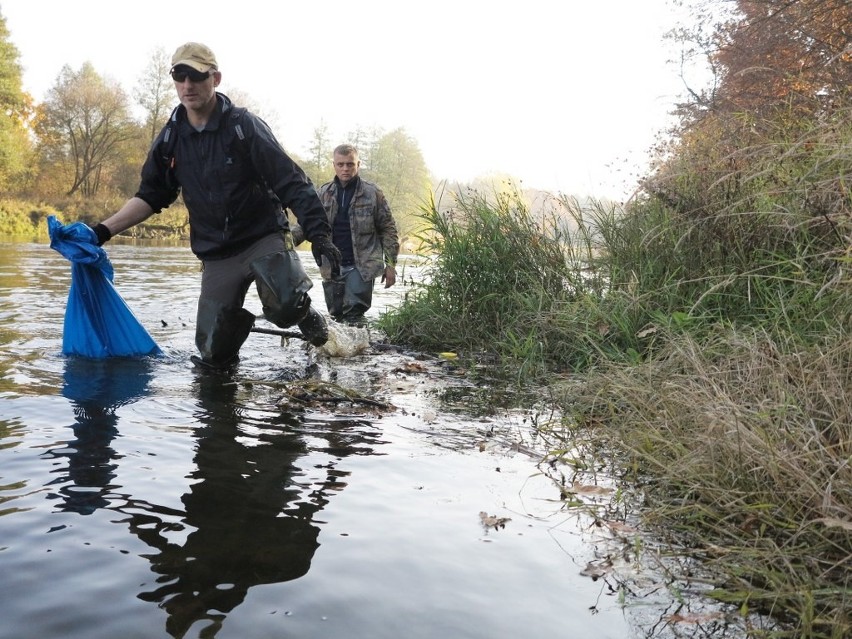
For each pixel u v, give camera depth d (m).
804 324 3.26
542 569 1.71
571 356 4.39
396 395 3.55
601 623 1.48
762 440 2.10
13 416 2.72
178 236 37.53
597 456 2.62
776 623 1.51
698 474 2.18
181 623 1.37
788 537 1.89
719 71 7.97
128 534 1.76
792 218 3.57
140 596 1.47
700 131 5.94
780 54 8.09
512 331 5.03
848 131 3.25
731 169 4.35
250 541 1.76
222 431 2.69
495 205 5.77
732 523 2.01
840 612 1.49
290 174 3.79
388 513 1.99
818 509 1.84
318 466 2.35
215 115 3.70
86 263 3.96
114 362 3.92
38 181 54.47
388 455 2.52
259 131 3.75
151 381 3.48
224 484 2.13
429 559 1.72
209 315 3.85
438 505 2.08
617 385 3.05
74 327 4.02
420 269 5.95
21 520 1.80
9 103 45.56
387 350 5.10
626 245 4.97
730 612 1.55
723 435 2.24
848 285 2.83
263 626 1.38
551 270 5.30
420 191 60.94
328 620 1.42
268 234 3.93
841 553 1.77
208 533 1.79
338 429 2.83
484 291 5.41
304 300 3.89
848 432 2.09
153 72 56.75
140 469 2.22
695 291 4.14
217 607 1.44
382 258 6.70
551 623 1.46
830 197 3.37
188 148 3.78
